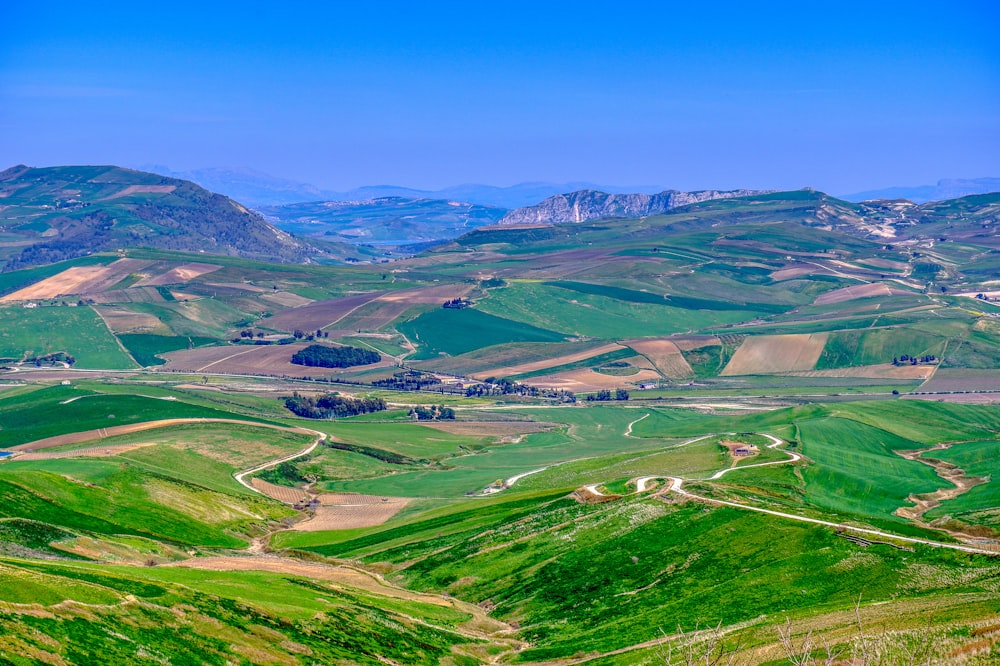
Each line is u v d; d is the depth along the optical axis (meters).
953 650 75.50
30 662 71.06
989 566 105.88
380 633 103.50
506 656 108.38
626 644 104.19
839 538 122.50
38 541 128.62
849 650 78.88
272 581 118.69
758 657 83.88
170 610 90.12
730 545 128.50
